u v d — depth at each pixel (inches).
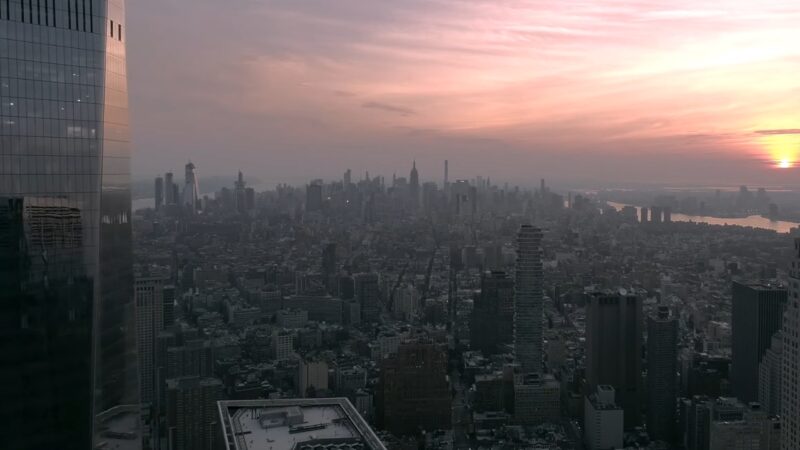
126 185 7003.0
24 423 6131.9
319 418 7258.9
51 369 6225.4
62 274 6269.7
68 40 6250.0
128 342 7062.0
